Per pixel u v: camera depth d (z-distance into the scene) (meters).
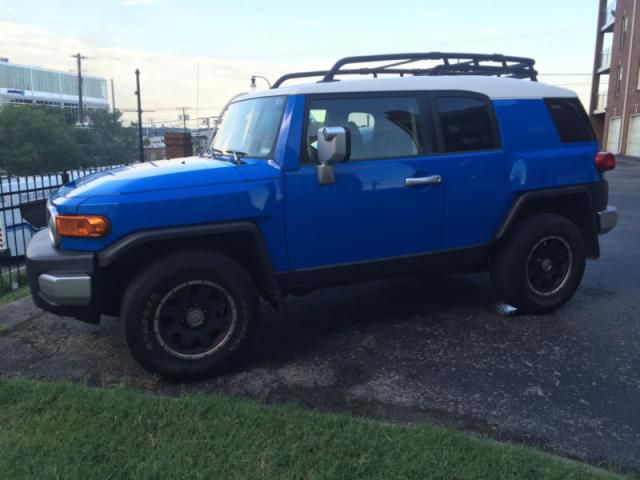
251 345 3.74
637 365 3.77
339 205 3.85
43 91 122.81
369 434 2.86
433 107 4.19
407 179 4.02
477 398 3.36
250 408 3.11
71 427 2.94
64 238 3.44
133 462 2.64
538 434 2.98
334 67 4.39
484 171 4.29
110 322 4.70
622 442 2.90
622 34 34.19
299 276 3.86
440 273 4.54
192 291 3.56
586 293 5.35
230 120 4.64
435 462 2.62
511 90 4.53
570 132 4.74
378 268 4.09
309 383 3.58
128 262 3.60
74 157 59.56
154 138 77.75
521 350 4.03
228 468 2.60
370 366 3.82
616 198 12.67
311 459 2.66
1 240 6.36
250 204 3.60
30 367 3.84
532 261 4.62
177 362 3.54
